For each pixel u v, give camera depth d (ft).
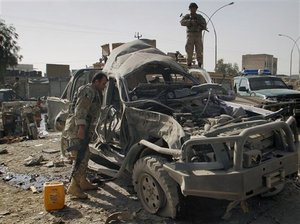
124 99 18.93
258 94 41.65
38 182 21.72
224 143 14.29
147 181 16.02
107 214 16.38
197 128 16.33
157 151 15.47
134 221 15.40
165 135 15.64
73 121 19.01
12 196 19.33
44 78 148.56
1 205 17.97
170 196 14.74
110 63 23.22
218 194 13.55
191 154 14.47
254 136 15.11
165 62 21.71
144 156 16.74
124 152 18.47
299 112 39.52
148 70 23.21
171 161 15.64
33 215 16.56
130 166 17.75
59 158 27.53
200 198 16.12
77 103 18.19
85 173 19.30
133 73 20.51
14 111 46.70
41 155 28.04
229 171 13.56
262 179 13.91
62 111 25.59
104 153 19.97
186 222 15.12
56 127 25.82
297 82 116.67
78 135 18.08
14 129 46.29
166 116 15.93
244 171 13.38
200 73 24.45
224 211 16.03
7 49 135.03
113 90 20.79
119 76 20.10
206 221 15.20
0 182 22.02
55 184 17.31
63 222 15.69
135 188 16.83
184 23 36.83
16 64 140.15
